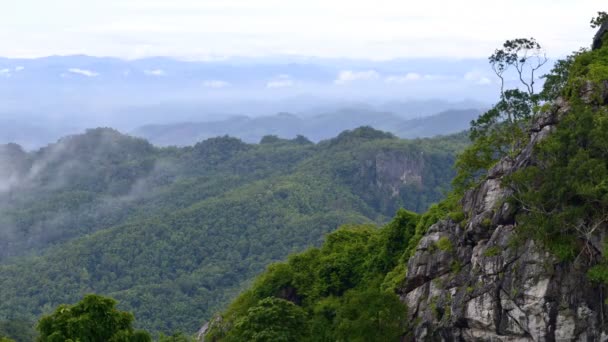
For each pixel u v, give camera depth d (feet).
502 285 171.42
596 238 159.74
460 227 195.83
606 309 156.56
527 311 165.99
